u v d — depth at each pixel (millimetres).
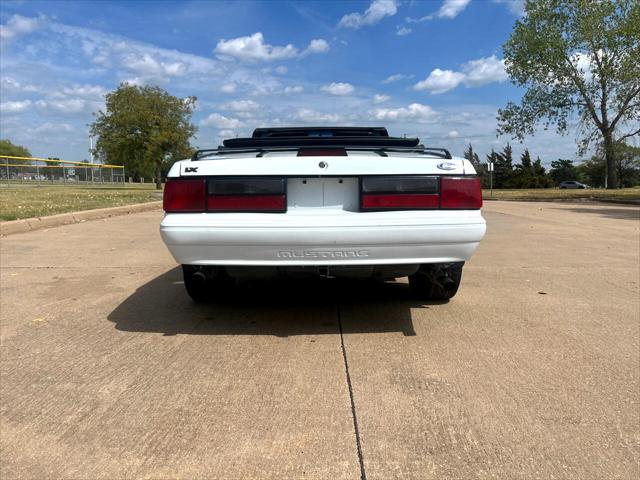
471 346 3674
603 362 3396
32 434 2561
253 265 3576
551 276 5965
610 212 17328
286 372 3236
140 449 2426
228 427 2605
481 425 2607
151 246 8008
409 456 2354
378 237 3471
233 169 3529
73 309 4594
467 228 3531
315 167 3537
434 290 4668
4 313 4484
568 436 2514
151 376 3191
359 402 2846
